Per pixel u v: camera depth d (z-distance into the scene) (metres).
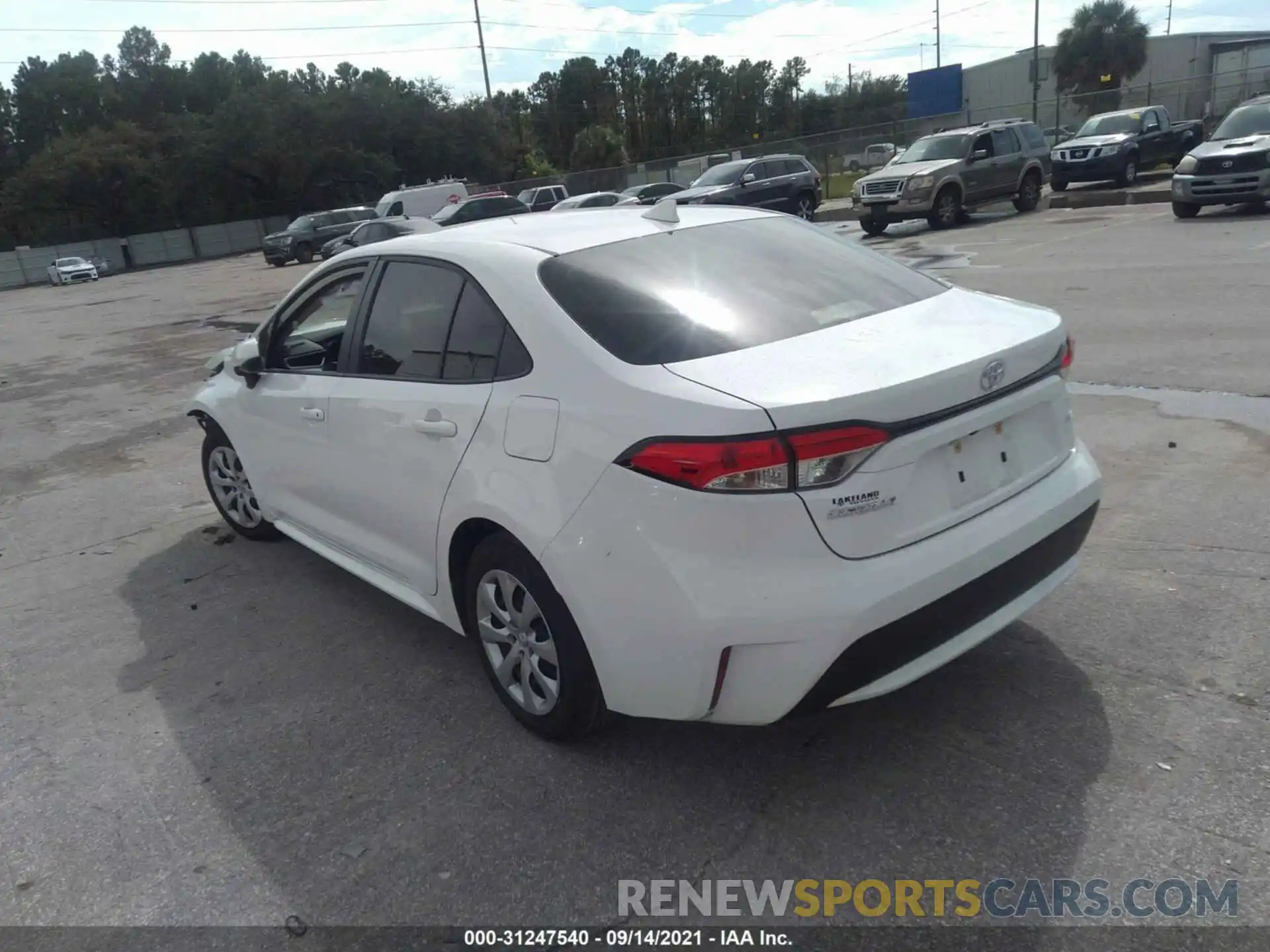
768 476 2.52
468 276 3.45
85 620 4.71
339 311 4.18
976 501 2.88
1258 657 3.40
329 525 4.34
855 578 2.59
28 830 3.11
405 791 3.15
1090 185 25.39
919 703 3.35
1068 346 3.29
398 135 62.34
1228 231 13.72
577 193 44.62
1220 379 6.64
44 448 8.56
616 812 2.96
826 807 2.89
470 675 3.87
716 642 2.60
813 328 3.04
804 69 91.38
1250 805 2.72
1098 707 3.23
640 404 2.71
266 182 61.09
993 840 2.70
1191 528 4.45
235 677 4.02
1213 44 56.16
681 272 3.29
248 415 4.78
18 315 27.27
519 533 3.00
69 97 77.88
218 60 81.38
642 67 94.38
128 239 55.94
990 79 63.12
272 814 3.10
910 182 18.89
